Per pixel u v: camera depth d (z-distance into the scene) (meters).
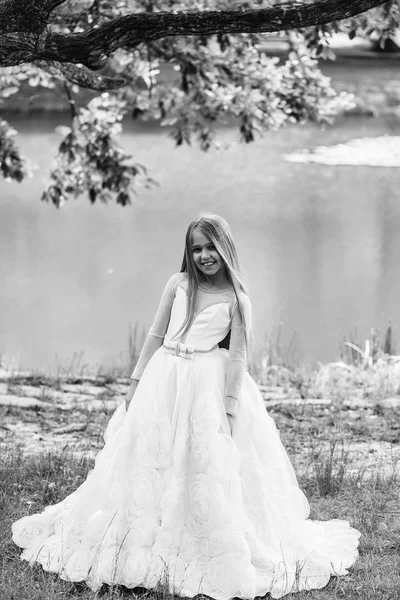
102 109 13.51
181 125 13.84
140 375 4.93
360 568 4.86
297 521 4.89
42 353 14.52
